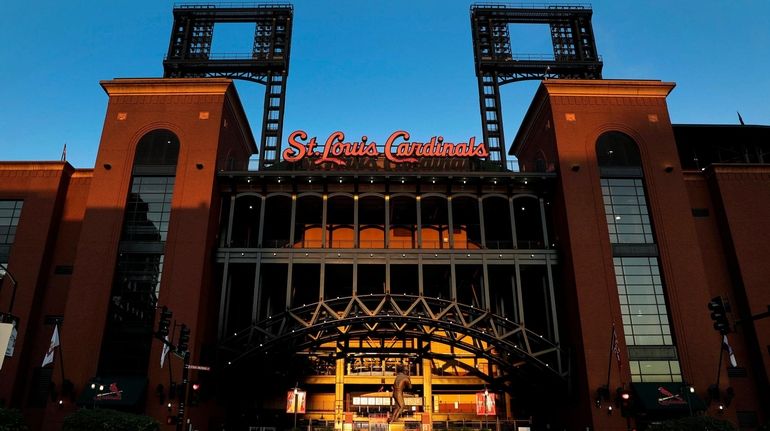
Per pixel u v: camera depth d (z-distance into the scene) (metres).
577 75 62.69
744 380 43.72
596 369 40.78
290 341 47.28
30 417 42.28
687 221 45.59
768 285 45.44
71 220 48.66
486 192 48.44
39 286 45.56
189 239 43.72
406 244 54.78
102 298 42.22
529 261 45.88
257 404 53.78
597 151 48.03
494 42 63.66
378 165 52.41
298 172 46.53
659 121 49.03
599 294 42.97
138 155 47.00
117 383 39.38
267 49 61.94
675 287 43.44
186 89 49.00
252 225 55.28
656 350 41.91
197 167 45.97
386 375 54.81
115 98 48.72
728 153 58.41
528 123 57.25
